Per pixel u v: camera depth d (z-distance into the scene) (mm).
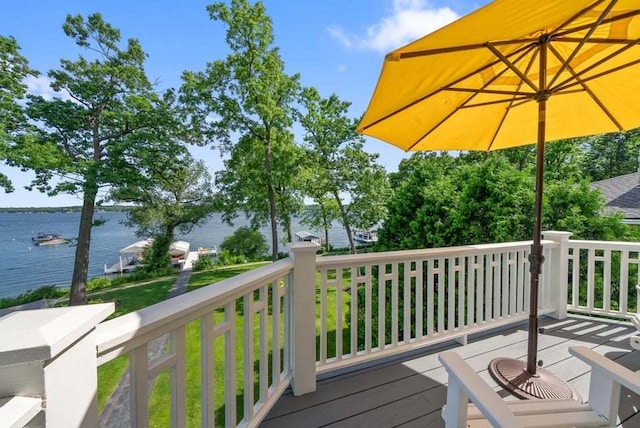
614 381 1151
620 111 2021
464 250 2510
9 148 10633
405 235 4930
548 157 11156
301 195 14164
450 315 2490
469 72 1521
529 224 3955
